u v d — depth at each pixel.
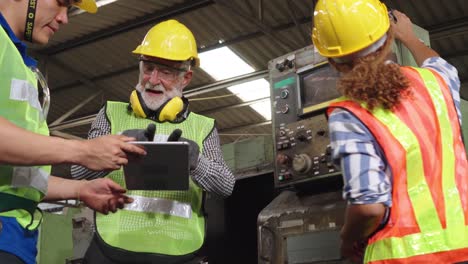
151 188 1.92
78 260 3.81
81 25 6.90
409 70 1.55
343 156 1.40
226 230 3.09
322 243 2.25
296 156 2.34
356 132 1.40
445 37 6.63
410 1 6.11
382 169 1.38
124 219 2.08
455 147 1.48
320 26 1.63
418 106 1.46
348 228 1.42
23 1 1.41
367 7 1.58
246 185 3.16
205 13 6.68
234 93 8.59
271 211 2.45
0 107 1.31
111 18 6.75
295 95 2.44
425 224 1.35
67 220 4.21
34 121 1.39
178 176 1.83
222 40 7.23
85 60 7.92
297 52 2.47
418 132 1.42
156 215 2.10
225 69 7.79
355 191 1.35
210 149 2.25
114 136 1.41
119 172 2.14
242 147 3.06
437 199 1.37
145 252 2.04
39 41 1.47
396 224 1.36
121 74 8.23
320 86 2.35
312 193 2.41
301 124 2.37
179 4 6.54
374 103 1.41
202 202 2.22
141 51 2.29
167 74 2.27
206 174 2.10
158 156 1.72
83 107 9.27
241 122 9.67
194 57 2.37
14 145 1.22
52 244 4.04
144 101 2.24
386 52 1.56
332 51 1.60
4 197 1.32
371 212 1.33
